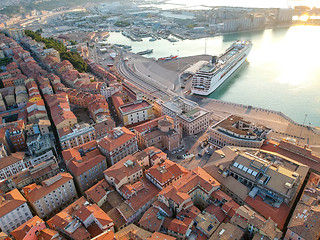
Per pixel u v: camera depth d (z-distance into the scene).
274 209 137.50
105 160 174.75
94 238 119.62
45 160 182.88
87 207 136.62
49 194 147.50
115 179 154.12
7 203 135.75
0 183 157.50
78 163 168.38
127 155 191.12
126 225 138.50
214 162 171.88
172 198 138.00
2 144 188.12
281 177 148.50
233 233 123.00
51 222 134.75
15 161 176.88
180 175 163.25
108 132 197.25
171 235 130.38
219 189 153.25
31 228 124.56
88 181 168.38
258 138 186.12
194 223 134.12
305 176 155.12
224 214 137.12
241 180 160.12
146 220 134.88
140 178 166.62
